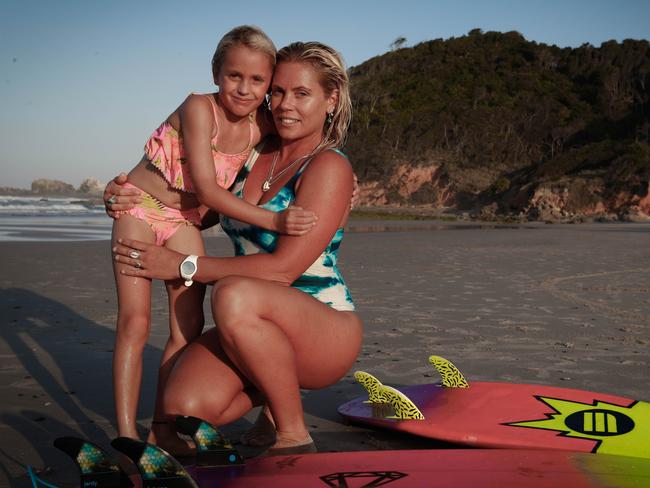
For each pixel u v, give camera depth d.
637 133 65.88
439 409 3.00
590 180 57.22
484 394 3.18
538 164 68.56
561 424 2.73
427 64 102.25
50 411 3.43
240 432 3.13
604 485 1.70
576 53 98.75
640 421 2.76
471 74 97.12
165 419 2.64
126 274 2.58
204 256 2.58
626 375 4.26
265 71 2.56
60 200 83.69
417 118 86.69
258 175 2.76
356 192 2.69
